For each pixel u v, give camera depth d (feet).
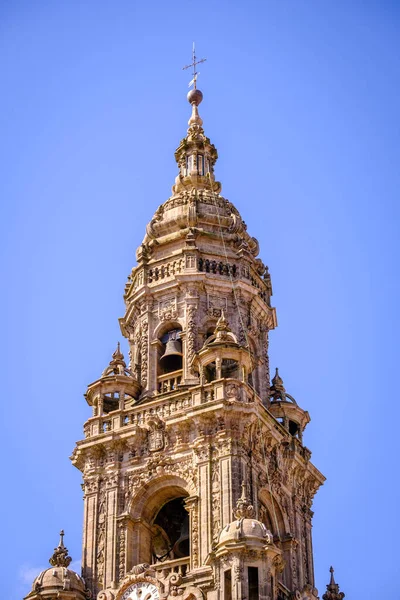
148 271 323.78
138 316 319.68
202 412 285.84
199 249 321.32
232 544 260.83
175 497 290.76
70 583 277.03
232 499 275.59
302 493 310.04
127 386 304.09
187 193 335.67
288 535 293.64
